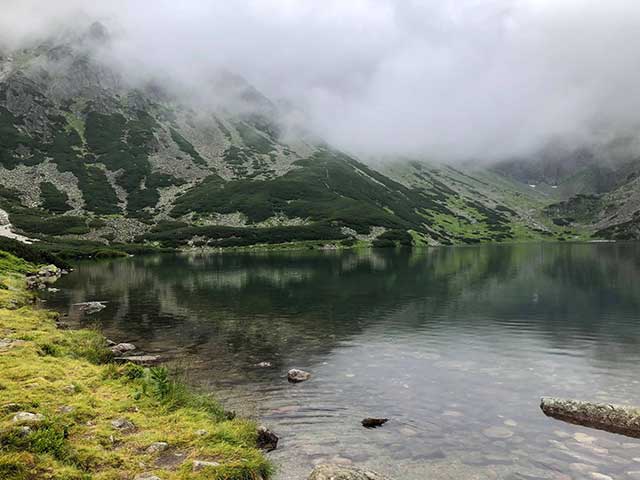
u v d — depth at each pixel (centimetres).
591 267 8681
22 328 2647
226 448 1277
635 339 3142
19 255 7850
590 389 2116
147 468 1148
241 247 15962
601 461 1384
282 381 2212
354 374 2341
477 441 1526
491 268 8719
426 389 2102
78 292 5547
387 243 17738
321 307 4497
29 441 1162
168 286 6200
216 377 2269
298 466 1331
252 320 3844
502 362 2591
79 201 18162
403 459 1390
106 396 1627
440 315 4062
